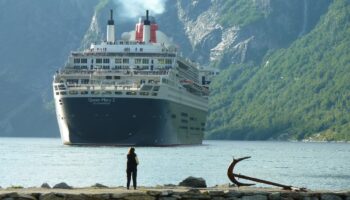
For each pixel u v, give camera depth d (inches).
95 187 3307.1
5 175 6274.6
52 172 6619.1
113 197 2797.7
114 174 6373.0
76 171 6756.9
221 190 2955.2
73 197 2773.1
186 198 2842.0
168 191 2842.0
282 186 3186.5
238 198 2878.9
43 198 2760.8
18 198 2746.1
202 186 3339.1
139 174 6368.1
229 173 3228.3
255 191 2940.5
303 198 2923.2
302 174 6899.6
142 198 2815.0
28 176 6181.1
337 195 2952.8
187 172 6702.8
